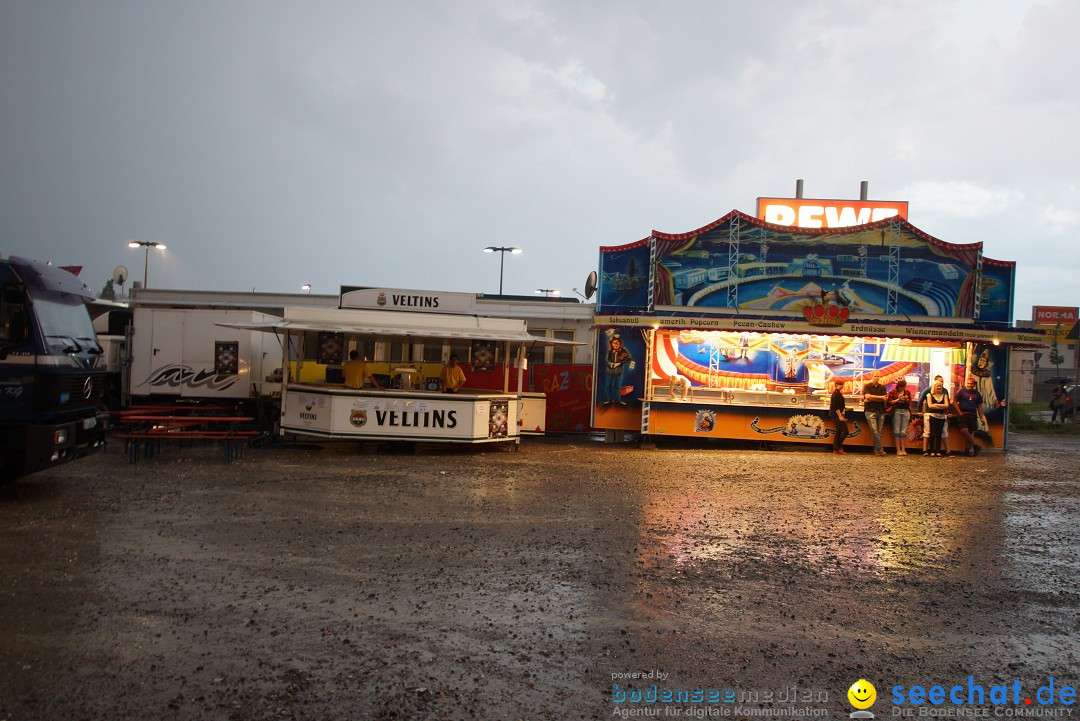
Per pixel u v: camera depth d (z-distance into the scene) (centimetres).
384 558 698
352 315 1573
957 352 1786
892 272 1780
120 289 2383
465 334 1555
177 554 695
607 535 814
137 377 1752
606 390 1794
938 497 1117
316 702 415
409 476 1198
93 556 684
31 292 969
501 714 410
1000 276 1781
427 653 486
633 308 1805
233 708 405
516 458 1474
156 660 463
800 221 2244
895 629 557
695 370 1789
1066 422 2708
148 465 1241
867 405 1703
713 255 1791
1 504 905
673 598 609
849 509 1005
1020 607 614
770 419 1752
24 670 445
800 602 610
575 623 547
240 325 1476
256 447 1544
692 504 1013
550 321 2283
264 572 645
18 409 952
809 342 1797
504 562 696
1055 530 904
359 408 1498
